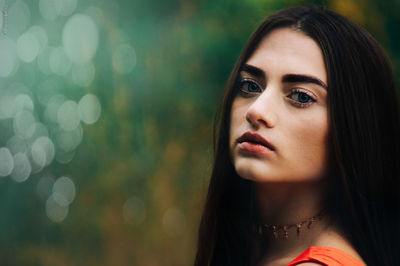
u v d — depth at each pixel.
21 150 7.21
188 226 5.57
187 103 5.14
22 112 7.12
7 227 6.96
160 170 5.64
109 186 6.06
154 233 5.79
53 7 6.59
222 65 4.79
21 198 7.12
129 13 5.76
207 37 4.73
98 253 6.13
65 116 6.57
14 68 7.07
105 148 6.05
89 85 6.07
